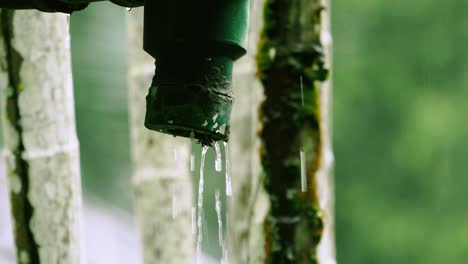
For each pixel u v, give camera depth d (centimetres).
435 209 1563
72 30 1409
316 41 405
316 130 407
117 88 1453
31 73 434
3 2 296
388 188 1595
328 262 420
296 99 404
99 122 1470
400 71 1577
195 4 285
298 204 406
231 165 583
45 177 439
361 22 1591
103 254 1212
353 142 1603
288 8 404
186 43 286
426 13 1563
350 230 1625
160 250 615
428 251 1567
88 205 1403
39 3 296
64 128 443
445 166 1559
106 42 1427
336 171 1617
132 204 1482
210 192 1362
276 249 407
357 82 1589
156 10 289
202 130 292
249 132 575
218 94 292
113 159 1488
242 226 563
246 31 299
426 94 1565
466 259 1546
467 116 1550
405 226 1576
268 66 405
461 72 1554
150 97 296
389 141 1591
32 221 439
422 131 1565
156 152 617
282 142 405
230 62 298
